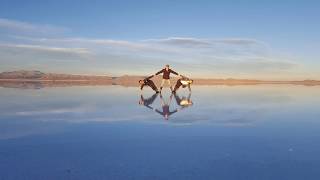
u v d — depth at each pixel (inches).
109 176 173.9
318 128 323.0
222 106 534.3
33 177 172.1
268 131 307.7
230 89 1316.4
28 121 370.9
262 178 170.6
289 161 202.5
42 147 241.4
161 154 221.1
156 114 432.1
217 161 202.8
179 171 182.5
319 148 236.5
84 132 304.2
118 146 246.1
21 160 205.2
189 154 221.0
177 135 289.6
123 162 201.3
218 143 255.6
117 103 584.4
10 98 690.8
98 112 453.7
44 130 314.0
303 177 171.9
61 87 1331.2
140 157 213.5
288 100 677.9
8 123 355.9
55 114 432.8
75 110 476.4
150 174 177.3
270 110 480.1
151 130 314.5
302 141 261.4
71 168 188.4
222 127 331.3
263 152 225.6
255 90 1236.5
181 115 422.6
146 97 746.2
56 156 215.5
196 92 999.6
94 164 196.4
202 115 422.0
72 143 256.4
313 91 1152.2
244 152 225.9
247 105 553.3
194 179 169.3
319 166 191.0
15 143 255.1
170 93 918.4
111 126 338.0
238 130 314.3
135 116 413.1
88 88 1258.0
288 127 330.0
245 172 180.5
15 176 173.6
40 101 622.8
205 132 303.3
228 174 177.2
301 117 406.3
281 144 250.7
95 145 248.7
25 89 1106.7
